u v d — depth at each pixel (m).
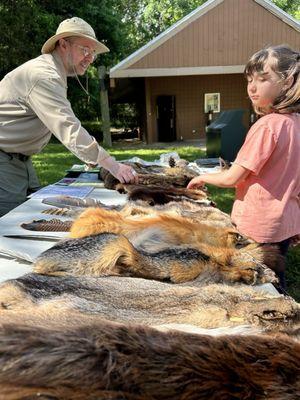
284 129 2.31
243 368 0.90
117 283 1.46
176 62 15.16
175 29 14.83
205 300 1.37
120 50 21.14
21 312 1.08
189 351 0.90
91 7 19.41
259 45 15.69
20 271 1.80
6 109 3.05
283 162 2.34
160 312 1.31
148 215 2.17
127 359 0.86
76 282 1.43
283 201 2.38
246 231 2.44
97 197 3.19
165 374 0.86
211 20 15.16
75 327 0.92
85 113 20.67
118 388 0.84
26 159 3.40
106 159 2.99
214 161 4.95
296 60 2.27
